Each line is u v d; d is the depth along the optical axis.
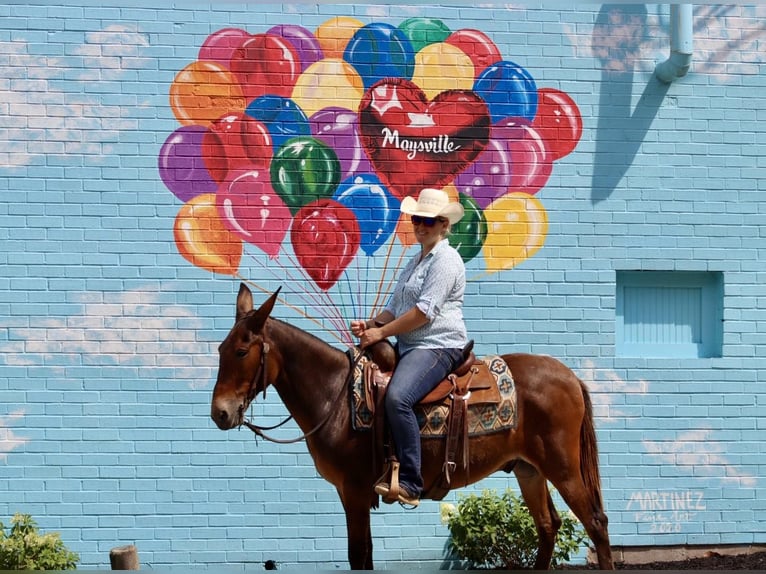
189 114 8.08
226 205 8.07
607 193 8.45
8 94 7.93
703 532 8.34
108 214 7.98
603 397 8.34
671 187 8.51
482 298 8.28
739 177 8.59
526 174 8.37
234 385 6.11
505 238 8.33
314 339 6.42
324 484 8.05
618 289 8.57
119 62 8.03
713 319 8.65
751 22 8.66
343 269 8.14
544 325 8.32
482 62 8.37
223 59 8.12
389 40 8.29
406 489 6.00
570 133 8.43
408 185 8.24
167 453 7.93
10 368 7.84
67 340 7.89
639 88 8.52
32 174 7.93
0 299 7.86
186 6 8.11
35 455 7.82
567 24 8.47
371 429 6.17
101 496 7.87
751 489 8.41
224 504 7.96
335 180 8.17
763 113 8.64
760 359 8.51
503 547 7.71
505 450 6.41
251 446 8.01
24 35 7.95
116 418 7.90
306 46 8.20
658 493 8.33
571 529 7.69
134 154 8.02
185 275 8.01
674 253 8.48
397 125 8.26
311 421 6.34
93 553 7.84
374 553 8.03
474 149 8.33
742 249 8.55
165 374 7.95
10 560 6.95
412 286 6.33
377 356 6.30
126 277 7.96
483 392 6.32
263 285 8.07
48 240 7.92
